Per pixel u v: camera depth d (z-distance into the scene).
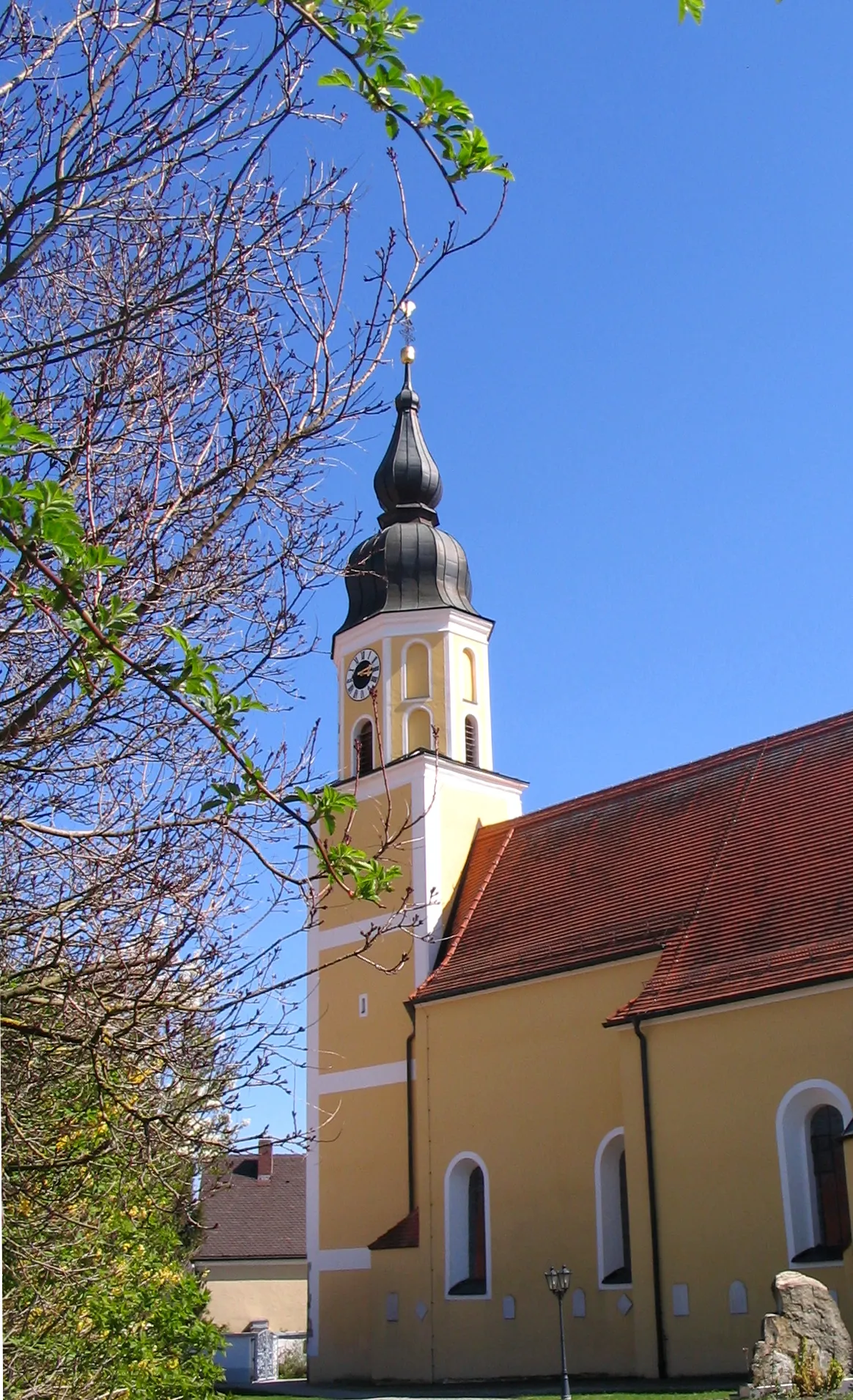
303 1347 45.69
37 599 5.62
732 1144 22.56
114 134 7.60
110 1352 9.51
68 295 8.17
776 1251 21.48
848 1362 17.53
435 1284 28.36
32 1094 7.81
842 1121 21.73
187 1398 10.48
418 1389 27.08
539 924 30.14
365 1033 32.97
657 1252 23.12
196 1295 11.14
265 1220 51.91
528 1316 26.12
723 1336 21.84
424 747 36.03
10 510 5.09
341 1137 32.62
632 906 28.05
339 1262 31.69
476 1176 28.94
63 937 7.21
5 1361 8.43
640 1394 20.48
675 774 30.86
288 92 7.92
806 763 27.77
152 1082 7.88
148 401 8.02
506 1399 22.56
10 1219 8.04
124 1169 8.36
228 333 8.24
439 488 40.00
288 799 6.71
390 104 5.96
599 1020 26.77
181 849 7.59
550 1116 27.05
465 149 6.05
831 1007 21.83
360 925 34.19
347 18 5.75
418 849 33.91
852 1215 19.88
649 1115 23.94
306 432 8.27
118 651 5.51
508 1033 28.66
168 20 7.62
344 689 37.69
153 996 7.54
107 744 7.80
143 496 7.90
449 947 32.47
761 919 24.53
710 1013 23.50
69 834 7.07
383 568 38.03
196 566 7.93
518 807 36.69
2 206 7.61
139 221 7.73
